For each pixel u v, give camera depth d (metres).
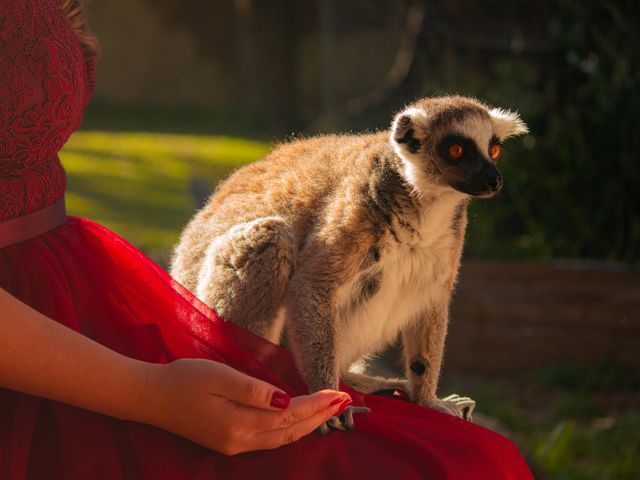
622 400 6.92
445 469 1.88
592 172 8.20
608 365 7.29
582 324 7.42
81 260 2.10
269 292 2.96
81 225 2.22
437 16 8.78
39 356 1.67
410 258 3.03
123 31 22.25
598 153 8.23
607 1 8.29
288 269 2.97
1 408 1.78
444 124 3.16
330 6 12.06
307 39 20.16
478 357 7.55
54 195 2.10
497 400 6.84
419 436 2.08
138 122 20.27
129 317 2.12
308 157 3.24
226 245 3.02
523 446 4.85
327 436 2.01
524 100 8.52
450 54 8.81
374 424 2.06
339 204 2.92
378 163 3.01
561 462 5.60
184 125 19.97
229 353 2.14
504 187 8.25
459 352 7.57
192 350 2.15
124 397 1.73
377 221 2.91
